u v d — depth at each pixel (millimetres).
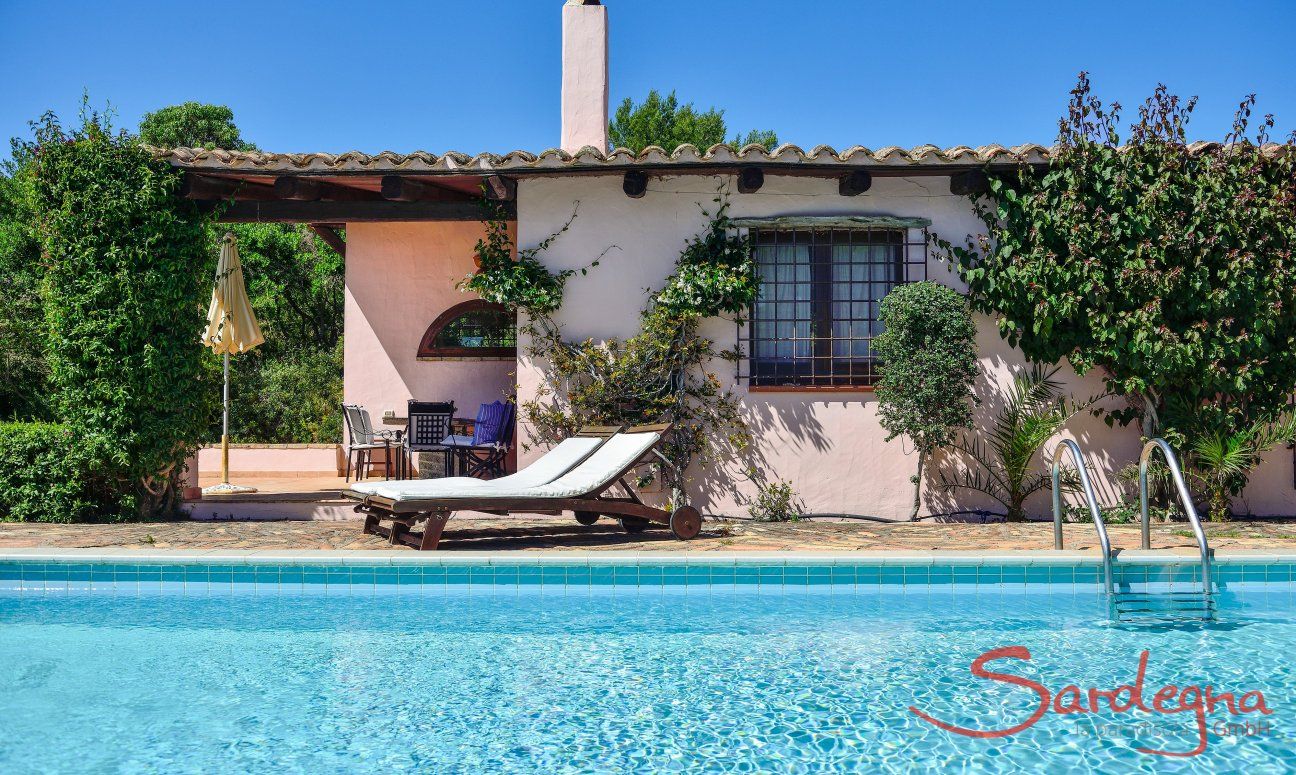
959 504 9148
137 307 8711
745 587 6258
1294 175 8477
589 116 10797
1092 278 8492
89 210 8617
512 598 6219
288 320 22797
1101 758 3576
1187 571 6215
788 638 5324
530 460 9367
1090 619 5637
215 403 9641
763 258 9398
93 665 4895
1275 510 8992
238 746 3762
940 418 8516
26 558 6480
